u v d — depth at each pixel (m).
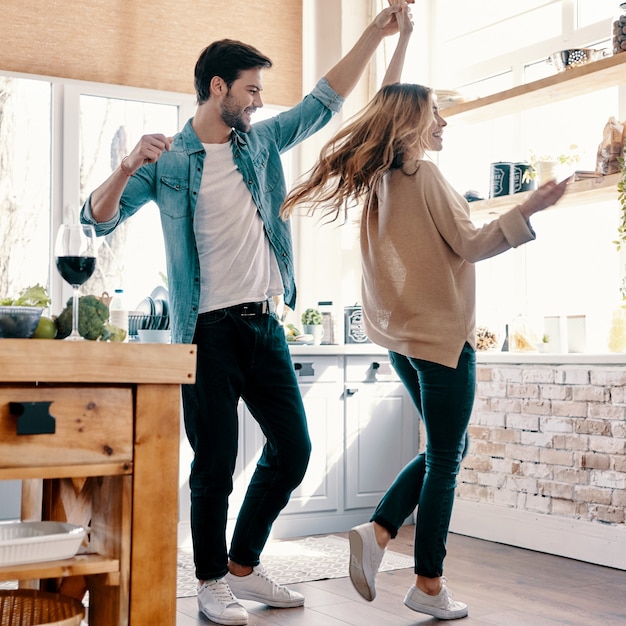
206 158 2.87
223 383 2.80
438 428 2.71
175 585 1.81
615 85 3.94
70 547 1.76
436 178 2.71
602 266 4.14
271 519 2.99
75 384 1.75
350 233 4.80
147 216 4.62
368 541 2.69
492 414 4.20
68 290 4.40
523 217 2.49
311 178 2.85
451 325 2.69
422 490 2.76
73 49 4.42
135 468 1.78
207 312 2.81
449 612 2.79
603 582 3.33
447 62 4.98
